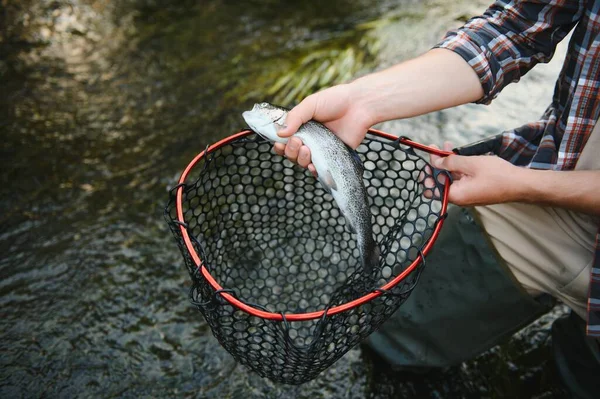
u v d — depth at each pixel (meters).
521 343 1.44
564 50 2.26
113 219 1.69
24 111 2.09
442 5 2.69
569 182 1.05
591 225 1.12
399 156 1.78
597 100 1.06
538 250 1.17
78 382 1.34
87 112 2.10
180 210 1.02
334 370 1.39
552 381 1.37
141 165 1.86
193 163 1.08
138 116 2.08
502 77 1.12
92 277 1.54
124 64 2.37
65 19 2.64
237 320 0.96
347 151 1.10
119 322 1.45
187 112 2.10
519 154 1.23
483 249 1.21
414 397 1.36
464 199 1.09
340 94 1.10
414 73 1.11
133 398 1.32
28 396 1.32
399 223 1.18
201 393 1.34
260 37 2.54
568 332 1.32
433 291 1.27
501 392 1.36
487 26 1.12
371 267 1.11
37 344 1.40
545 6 1.09
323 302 1.44
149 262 1.58
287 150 1.10
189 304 1.50
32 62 2.36
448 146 1.17
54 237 1.64
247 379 1.36
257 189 1.69
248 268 1.49
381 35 2.48
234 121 2.05
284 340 0.95
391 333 1.34
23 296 1.50
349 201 1.10
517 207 1.16
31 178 1.81
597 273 1.11
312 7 2.75
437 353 1.33
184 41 2.52
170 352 1.40
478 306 1.25
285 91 2.19
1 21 2.58
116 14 2.69
